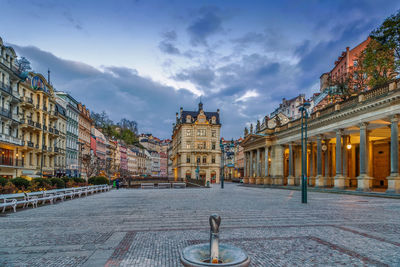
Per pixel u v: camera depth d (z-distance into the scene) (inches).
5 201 640.4
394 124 1102.4
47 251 302.2
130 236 373.7
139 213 609.6
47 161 2071.9
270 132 2404.0
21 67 1943.9
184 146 3597.4
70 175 2447.1
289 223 466.6
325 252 294.2
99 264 259.0
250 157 2888.8
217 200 952.3
